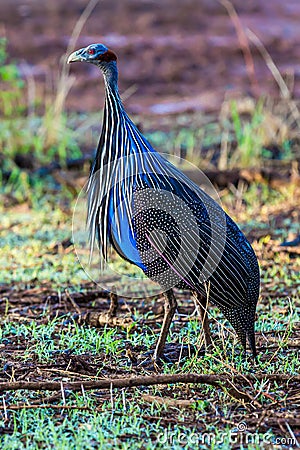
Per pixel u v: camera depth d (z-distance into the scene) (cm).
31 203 1608
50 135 1841
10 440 702
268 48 2661
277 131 1862
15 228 1457
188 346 912
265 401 783
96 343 928
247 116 2062
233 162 1742
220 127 1992
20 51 2600
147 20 2930
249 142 1744
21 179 1680
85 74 2478
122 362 892
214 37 2767
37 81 2378
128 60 2577
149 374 854
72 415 748
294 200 1561
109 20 2936
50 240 1391
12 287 1177
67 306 1095
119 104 881
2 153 1789
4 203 1605
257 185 1638
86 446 688
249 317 857
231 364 861
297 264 1250
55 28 2827
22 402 782
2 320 1031
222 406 774
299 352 910
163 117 2112
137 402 785
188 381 783
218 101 2231
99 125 2062
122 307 1092
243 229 1416
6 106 1912
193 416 755
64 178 1647
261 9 3059
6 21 2892
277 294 1128
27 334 977
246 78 2423
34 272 1223
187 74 2467
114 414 755
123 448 686
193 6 3089
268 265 1247
